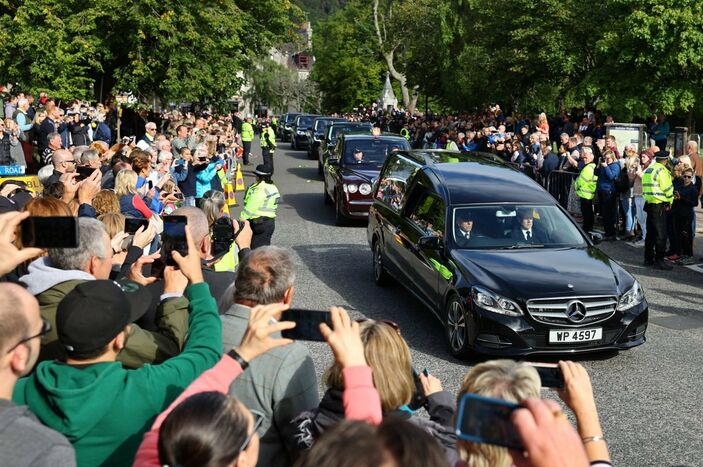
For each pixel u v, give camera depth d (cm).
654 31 3753
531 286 1390
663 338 1572
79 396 487
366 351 543
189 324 586
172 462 385
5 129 2472
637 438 1085
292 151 7238
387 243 1925
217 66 4647
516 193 1712
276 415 584
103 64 4500
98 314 498
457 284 1455
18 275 883
